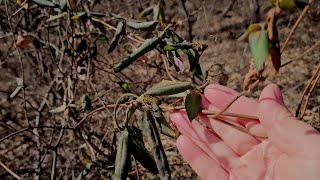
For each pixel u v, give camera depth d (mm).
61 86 548
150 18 728
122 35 290
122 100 249
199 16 992
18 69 801
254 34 137
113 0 789
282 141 234
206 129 269
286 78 799
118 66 230
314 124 514
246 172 260
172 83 195
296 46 923
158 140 194
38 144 595
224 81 358
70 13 324
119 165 188
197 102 194
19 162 673
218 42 998
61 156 638
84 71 449
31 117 747
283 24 991
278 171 243
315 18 928
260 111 242
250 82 156
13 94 413
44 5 314
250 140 260
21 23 556
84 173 324
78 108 580
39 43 564
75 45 454
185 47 241
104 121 622
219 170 271
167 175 189
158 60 511
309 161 221
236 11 1084
